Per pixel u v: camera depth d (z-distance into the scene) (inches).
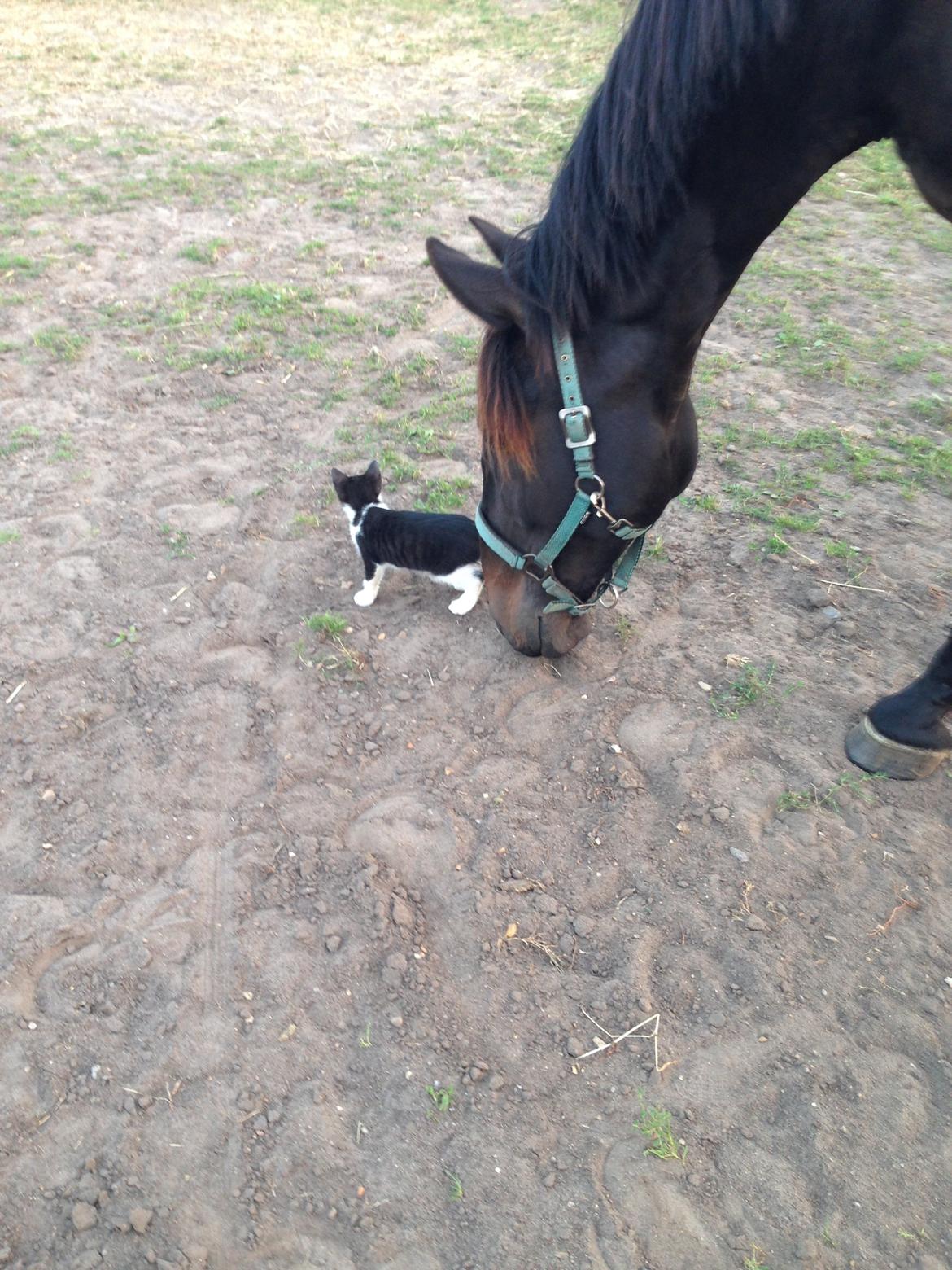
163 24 473.4
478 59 431.5
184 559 145.6
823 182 305.1
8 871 102.4
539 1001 90.7
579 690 124.0
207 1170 79.0
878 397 189.2
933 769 111.0
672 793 110.0
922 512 157.2
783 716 120.0
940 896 99.4
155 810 108.9
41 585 140.3
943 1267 72.1
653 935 95.9
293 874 102.1
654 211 74.8
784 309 220.2
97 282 228.1
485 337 86.4
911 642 130.9
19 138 315.6
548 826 106.8
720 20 68.1
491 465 93.8
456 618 136.7
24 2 497.0
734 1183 77.3
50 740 117.3
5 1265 73.4
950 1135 80.0
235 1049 87.2
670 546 149.2
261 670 127.2
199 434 175.6
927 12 68.6
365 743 117.5
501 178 295.0
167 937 95.9
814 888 100.1
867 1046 86.4
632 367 81.5
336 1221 76.0
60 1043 87.5
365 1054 87.0
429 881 101.3
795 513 156.6
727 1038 87.5
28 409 181.6
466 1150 80.0
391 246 250.1
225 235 253.4
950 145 73.7
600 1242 73.9
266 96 374.3
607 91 75.7
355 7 520.1
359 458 168.9
